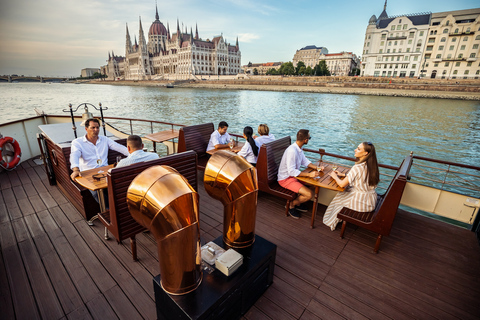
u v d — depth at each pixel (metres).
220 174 1.83
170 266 1.53
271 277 2.29
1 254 2.74
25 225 3.30
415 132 25.78
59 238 3.03
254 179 1.90
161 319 1.83
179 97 61.25
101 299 2.18
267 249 2.09
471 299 2.28
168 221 1.39
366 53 88.44
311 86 78.69
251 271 1.88
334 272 2.56
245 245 2.08
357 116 33.84
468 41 70.94
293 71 100.88
